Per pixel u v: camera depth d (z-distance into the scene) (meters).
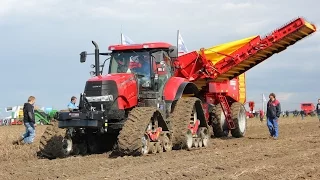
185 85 13.57
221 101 18.20
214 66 17.11
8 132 26.09
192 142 13.48
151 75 12.80
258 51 17.09
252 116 46.66
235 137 18.53
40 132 25.66
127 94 12.13
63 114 11.48
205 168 9.34
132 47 13.04
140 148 11.12
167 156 11.45
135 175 8.51
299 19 16.56
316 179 8.22
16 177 8.81
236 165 9.80
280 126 26.77
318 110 29.56
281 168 9.38
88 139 13.20
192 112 13.62
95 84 11.88
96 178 8.34
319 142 14.65
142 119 11.35
